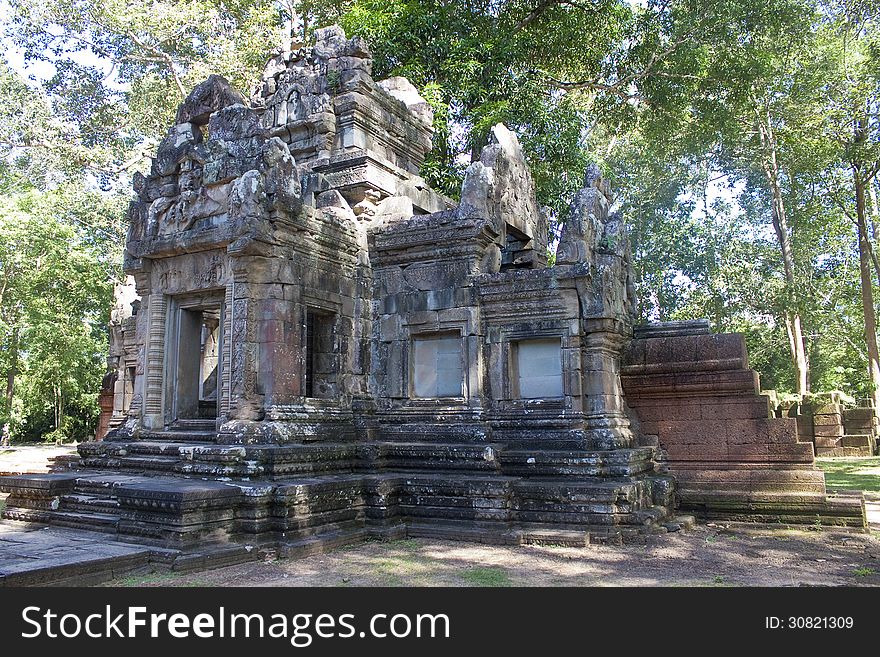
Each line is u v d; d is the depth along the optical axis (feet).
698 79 77.10
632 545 31.24
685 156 108.88
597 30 75.72
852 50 87.97
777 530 36.29
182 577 24.53
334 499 32.45
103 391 67.41
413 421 39.78
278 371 34.91
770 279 123.95
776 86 87.97
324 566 26.91
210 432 35.04
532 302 37.96
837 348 128.98
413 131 49.14
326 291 38.88
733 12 71.56
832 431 91.71
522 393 38.63
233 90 40.68
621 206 122.42
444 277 40.24
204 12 87.20
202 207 37.60
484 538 32.22
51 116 103.76
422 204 48.21
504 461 35.81
